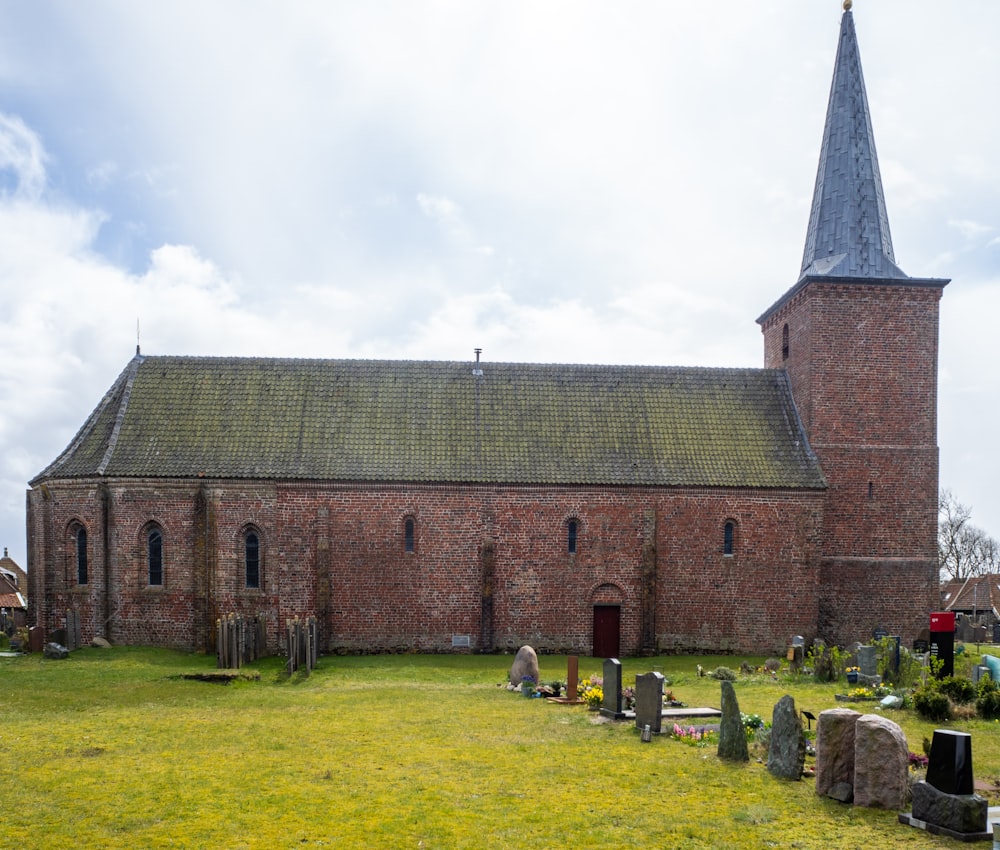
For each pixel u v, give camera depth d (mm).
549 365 36094
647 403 35000
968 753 11234
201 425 32562
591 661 30641
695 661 30953
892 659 24828
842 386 33969
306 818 11664
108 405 33781
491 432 33344
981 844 10773
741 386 36062
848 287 33938
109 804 12266
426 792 12875
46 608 31344
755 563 32781
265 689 23625
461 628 31688
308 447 32188
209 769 14203
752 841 10875
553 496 32156
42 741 16328
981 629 46375
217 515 31125
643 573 32219
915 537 33938
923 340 34250
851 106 35906
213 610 30875
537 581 32031
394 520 31594
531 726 17906
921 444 34156
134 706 20406
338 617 31328
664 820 11648
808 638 32719
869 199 35156
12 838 10891
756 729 17266
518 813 11914
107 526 31125
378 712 19609
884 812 12039
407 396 34281
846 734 12773
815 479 33094
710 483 32469
